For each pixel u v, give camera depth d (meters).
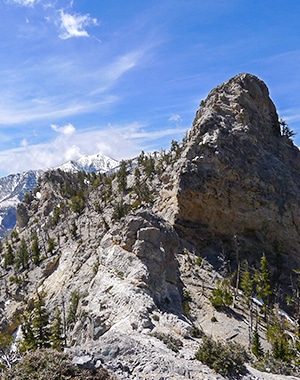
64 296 74.19
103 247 49.22
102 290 41.09
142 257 42.81
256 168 83.38
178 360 20.62
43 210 159.75
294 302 65.25
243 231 80.44
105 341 21.53
